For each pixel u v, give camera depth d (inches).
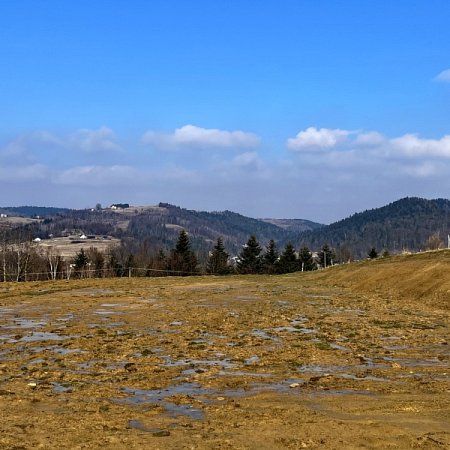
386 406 381.7
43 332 764.0
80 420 353.7
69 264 3850.9
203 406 389.1
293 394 423.2
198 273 3762.3
